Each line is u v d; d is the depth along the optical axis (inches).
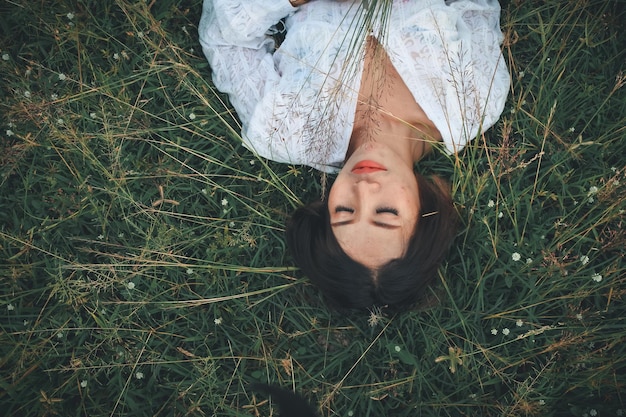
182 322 92.4
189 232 91.7
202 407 91.1
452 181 91.5
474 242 90.3
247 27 88.7
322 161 85.5
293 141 87.0
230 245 91.4
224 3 88.4
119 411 90.8
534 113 91.0
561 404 87.8
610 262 89.7
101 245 93.4
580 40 93.0
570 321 88.0
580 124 93.6
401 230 78.5
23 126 93.0
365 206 77.1
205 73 96.1
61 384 90.6
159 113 94.8
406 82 83.4
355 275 82.3
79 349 91.1
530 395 87.9
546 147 92.4
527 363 89.3
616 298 88.1
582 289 88.0
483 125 86.7
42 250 87.1
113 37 93.8
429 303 88.7
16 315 90.7
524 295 89.4
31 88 95.0
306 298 91.8
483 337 88.5
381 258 80.0
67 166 91.0
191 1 98.0
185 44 97.0
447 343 88.0
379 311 85.2
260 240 92.5
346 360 91.3
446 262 89.4
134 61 95.7
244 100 90.0
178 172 94.3
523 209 91.3
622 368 88.2
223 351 91.7
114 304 91.8
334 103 77.8
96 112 94.2
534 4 95.3
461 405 87.7
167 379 90.6
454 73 84.0
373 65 82.3
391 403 90.3
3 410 89.6
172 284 91.6
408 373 90.1
